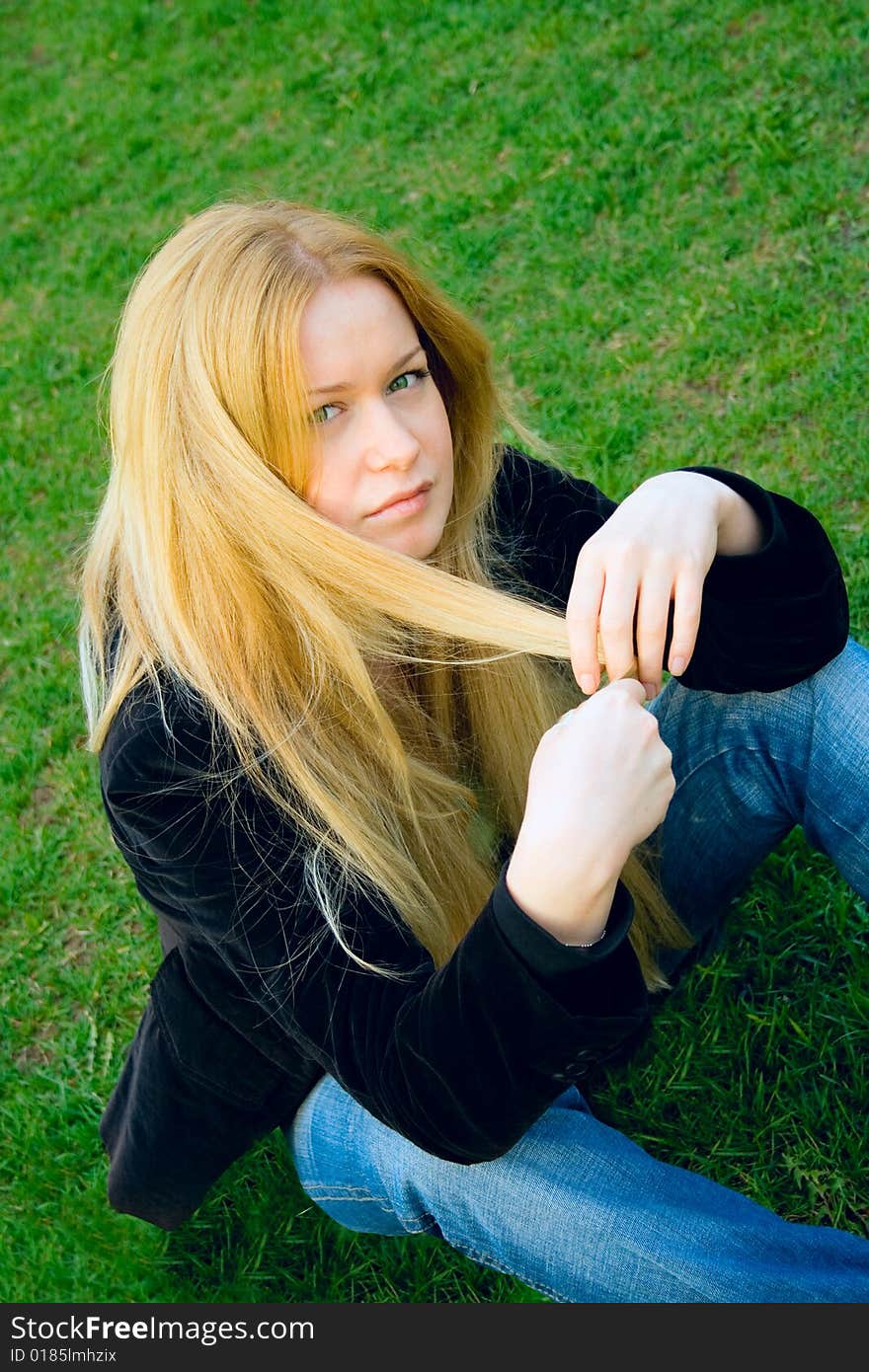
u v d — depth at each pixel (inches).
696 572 51.1
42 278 165.2
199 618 50.3
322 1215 77.2
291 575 49.1
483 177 143.6
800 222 119.4
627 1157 52.1
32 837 103.9
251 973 51.8
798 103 129.1
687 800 63.8
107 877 99.5
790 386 108.0
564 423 114.2
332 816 51.4
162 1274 77.1
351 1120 57.9
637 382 114.3
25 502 134.8
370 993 49.3
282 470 49.3
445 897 58.3
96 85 194.4
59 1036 91.6
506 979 42.3
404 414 50.7
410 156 152.7
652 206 129.5
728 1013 76.3
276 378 47.6
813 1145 70.2
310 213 51.1
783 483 100.8
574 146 139.5
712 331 114.6
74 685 114.1
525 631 51.0
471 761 62.7
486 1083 44.0
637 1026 44.3
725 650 56.2
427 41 166.9
